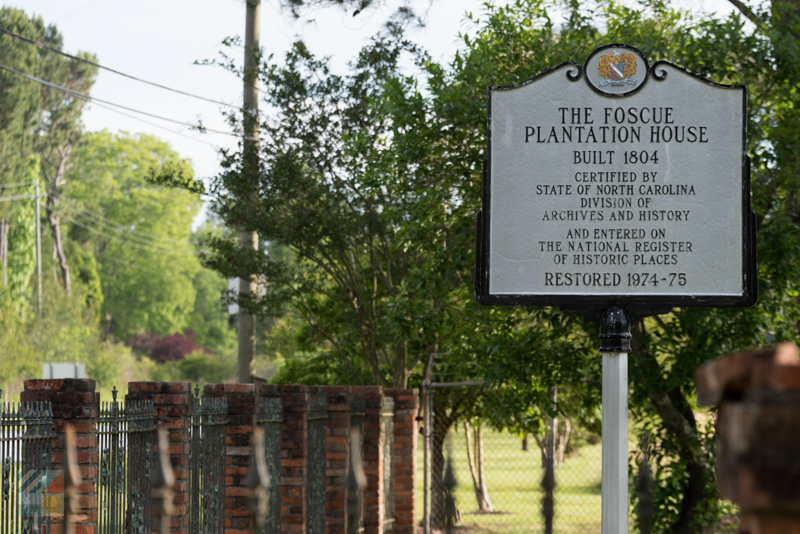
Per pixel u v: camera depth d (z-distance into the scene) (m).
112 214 65.56
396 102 10.09
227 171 13.80
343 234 13.32
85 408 5.32
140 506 5.94
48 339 44.81
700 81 7.05
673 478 9.62
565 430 16.52
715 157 7.01
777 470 1.06
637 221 7.00
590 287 6.98
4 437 4.89
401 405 12.48
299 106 13.52
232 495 7.42
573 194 7.06
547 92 7.13
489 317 10.19
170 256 67.19
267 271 14.30
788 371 1.07
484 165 7.11
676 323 9.48
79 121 60.47
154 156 67.00
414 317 10.73
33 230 54.25
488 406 11.72
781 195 9.66
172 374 61.75
